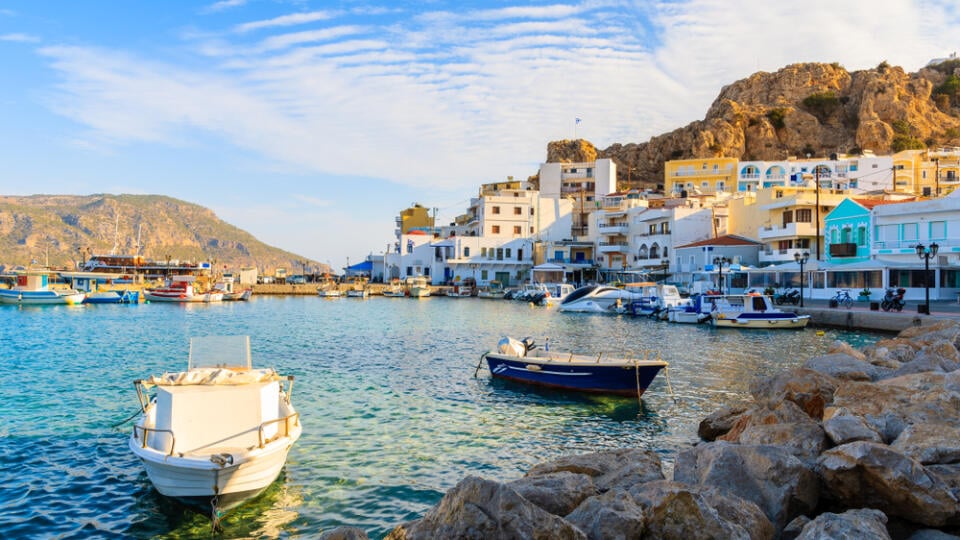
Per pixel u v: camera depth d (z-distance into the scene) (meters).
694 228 88.50
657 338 40.78
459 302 88.69
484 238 111.06
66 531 11.45
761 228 77.19
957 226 52.47
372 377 26.30
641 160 145.38
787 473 9.91
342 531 8.47
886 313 42.28
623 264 101.00
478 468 14.85
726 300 50.56
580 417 19.88
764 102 141.25
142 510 12.32
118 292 80.81
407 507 12.55
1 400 21.30
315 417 19.27
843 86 138.75
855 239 62.72
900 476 9.16
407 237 117.00
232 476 12.02
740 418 15.45
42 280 75.88
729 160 117.81
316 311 69.69
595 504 8.76
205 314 64.12
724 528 8.08
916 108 125.50
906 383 16.45
